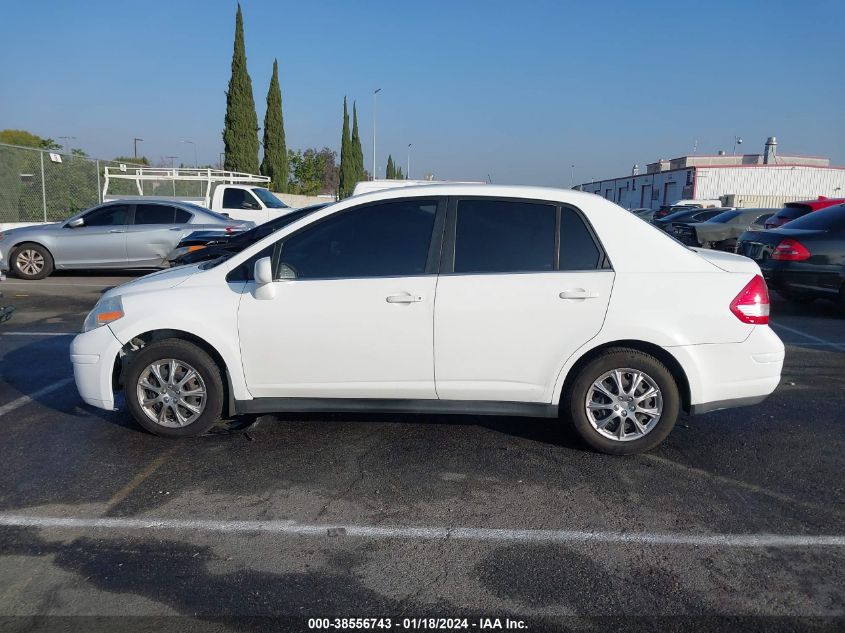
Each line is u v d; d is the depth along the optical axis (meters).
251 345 4.48
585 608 2.89
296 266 4.50
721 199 39.66
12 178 16.66
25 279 13.48
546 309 4.30
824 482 4.14
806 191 46.66
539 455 4.54
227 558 3.27
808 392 6.06
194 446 4.66
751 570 3.17
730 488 4.05
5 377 6.41
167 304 4.54
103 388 4.69
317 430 4.98
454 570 3.18
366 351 4.41
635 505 3.83
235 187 17.17
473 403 4.51
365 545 3.40
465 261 4.40
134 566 3.20
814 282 9.50
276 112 41.50
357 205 4.52
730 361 4.34
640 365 4.34
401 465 4.36
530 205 4.45
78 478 4.15
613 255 4.35
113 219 13.59
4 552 3.31
